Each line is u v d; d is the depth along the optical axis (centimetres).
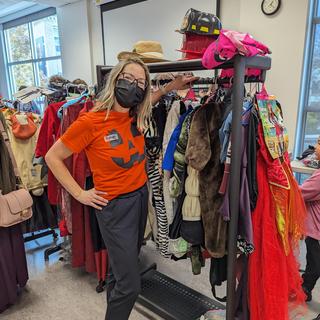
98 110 139
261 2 322
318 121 347
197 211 153
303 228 161
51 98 254
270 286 141
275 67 328
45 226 280
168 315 193
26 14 719
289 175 150
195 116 146
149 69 156
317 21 321
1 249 202
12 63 824
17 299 223
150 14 447
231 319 148
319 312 204
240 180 132
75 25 564
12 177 204
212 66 129
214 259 162
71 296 226
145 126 160
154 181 174
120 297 152
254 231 141
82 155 183
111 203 144
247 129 133
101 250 215
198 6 388
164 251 176
